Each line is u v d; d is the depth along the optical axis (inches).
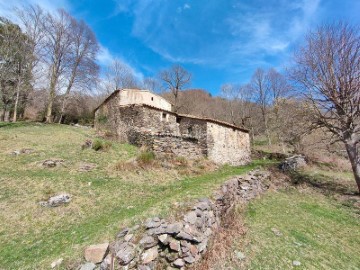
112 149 576.1
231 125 796.6
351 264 246.4
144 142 611.8
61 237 240.5
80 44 1285.7
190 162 577.6
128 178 425.1
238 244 261.1
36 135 688.4
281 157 1010.7
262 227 310.7
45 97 1160.8
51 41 1166.3
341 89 517.7
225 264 223.9
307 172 704.4
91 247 188.7
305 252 257.4
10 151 485.7
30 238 243.4
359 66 498.6
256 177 505.7
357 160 513.0
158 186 411.2
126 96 844.0
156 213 247.8
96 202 330.0
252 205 394.6
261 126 1561.3
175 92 1788.9
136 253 194.7
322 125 564.1
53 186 354.6
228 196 355.6
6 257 207.3
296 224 332.8
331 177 660.1
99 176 414.9
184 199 287.3
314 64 557.0
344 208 420.8
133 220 236.5
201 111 1926.7
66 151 526.6
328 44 537.3
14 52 963.3
